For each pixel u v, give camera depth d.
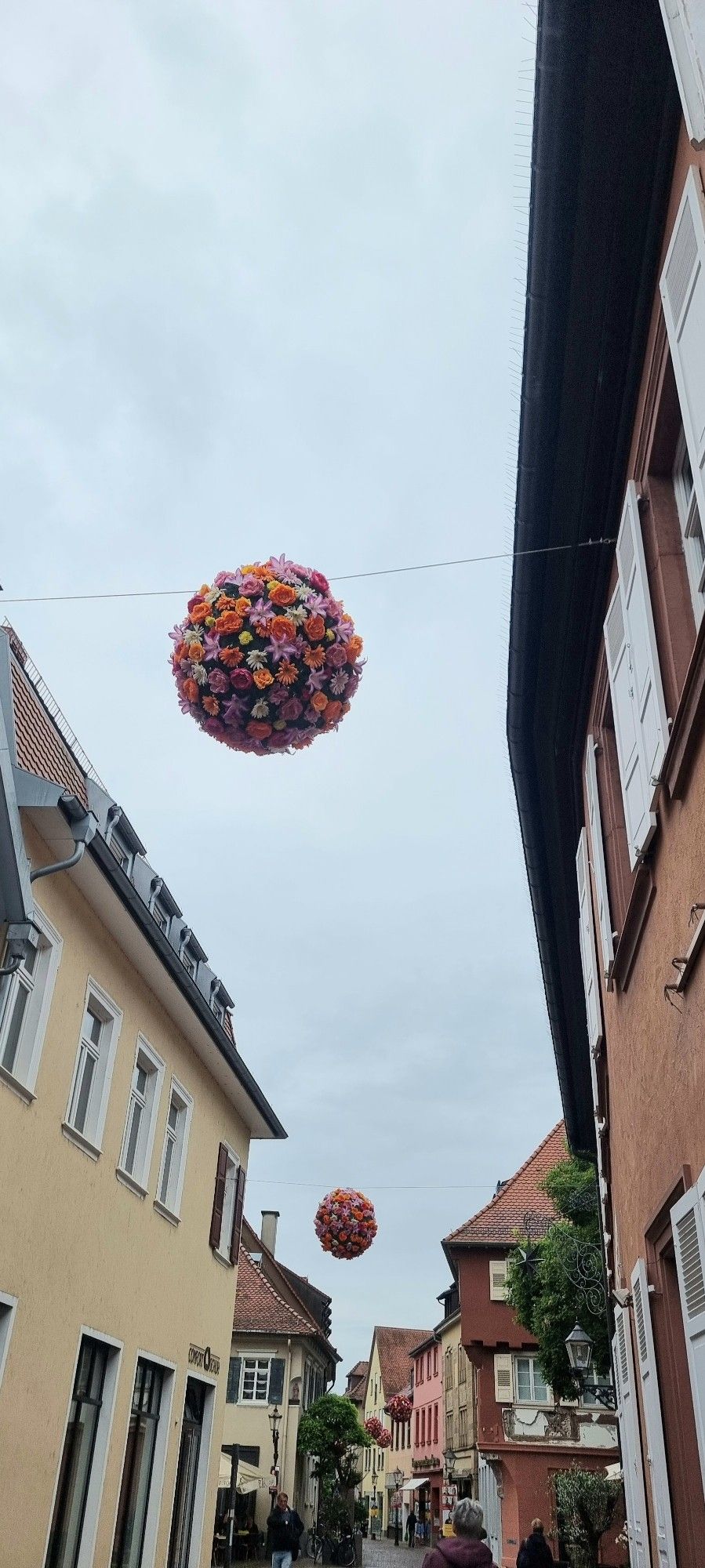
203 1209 14.73
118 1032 11.34
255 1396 31.58
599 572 6.73
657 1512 5.70
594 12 4.38
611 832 6.80
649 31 4.39
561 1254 21.33
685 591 4.95
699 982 4.34
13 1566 8.62
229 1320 16.31
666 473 5.28
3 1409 8.50
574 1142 15.08
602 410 5.80
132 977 11.80
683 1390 5.41
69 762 11.04
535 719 8.24
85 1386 10.58
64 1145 9.82
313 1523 35.62
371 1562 37.75
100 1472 10.71
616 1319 7.86
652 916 5.34
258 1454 30.97
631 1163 6.54
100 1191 10.77
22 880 7.70
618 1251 7.86
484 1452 28.05
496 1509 33.50
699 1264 4.25
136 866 13.11
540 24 4.45
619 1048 6.89
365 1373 99.56
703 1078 4.32
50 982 9.52
